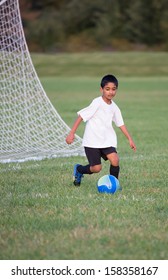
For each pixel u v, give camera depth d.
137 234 10.40
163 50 115.31
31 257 9.46
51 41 119.44
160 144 23.14
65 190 14.12
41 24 121.25
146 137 25.45
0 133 23.19
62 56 95.94
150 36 117.06
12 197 13.50
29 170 16.98
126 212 11.93
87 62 90.69
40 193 13.89
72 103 44.41
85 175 16.11
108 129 13.80
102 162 18.56
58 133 22.25
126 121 32.28
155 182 15.16
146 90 58.47
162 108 40.59
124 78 77.62
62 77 79.31
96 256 9.44
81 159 19.16
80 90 58.09
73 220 11.36
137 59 92.38
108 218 11.45
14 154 19.98
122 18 118.69
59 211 12.12
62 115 35.66
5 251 9.70
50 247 9.82
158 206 12.52
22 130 23.61
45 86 63.69
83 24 121.56
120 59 92.62
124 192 13.93
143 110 39.06
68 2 129.88
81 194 13.66
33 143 21.62
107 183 13.74
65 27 121.44
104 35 117.94
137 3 117.38
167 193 13.89
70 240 10.13
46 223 11.19
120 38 118.44
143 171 16.73
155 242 10.00
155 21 116.62
